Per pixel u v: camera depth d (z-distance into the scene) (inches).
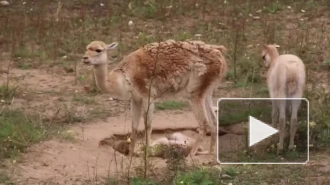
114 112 603.5
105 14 936.9
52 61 750.5
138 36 821.2
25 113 581.3
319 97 577.0
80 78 686.5
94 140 534.0
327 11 938.7
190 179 436.8
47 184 444.1
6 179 450.6
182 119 592.7
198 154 513.0
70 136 531.5
